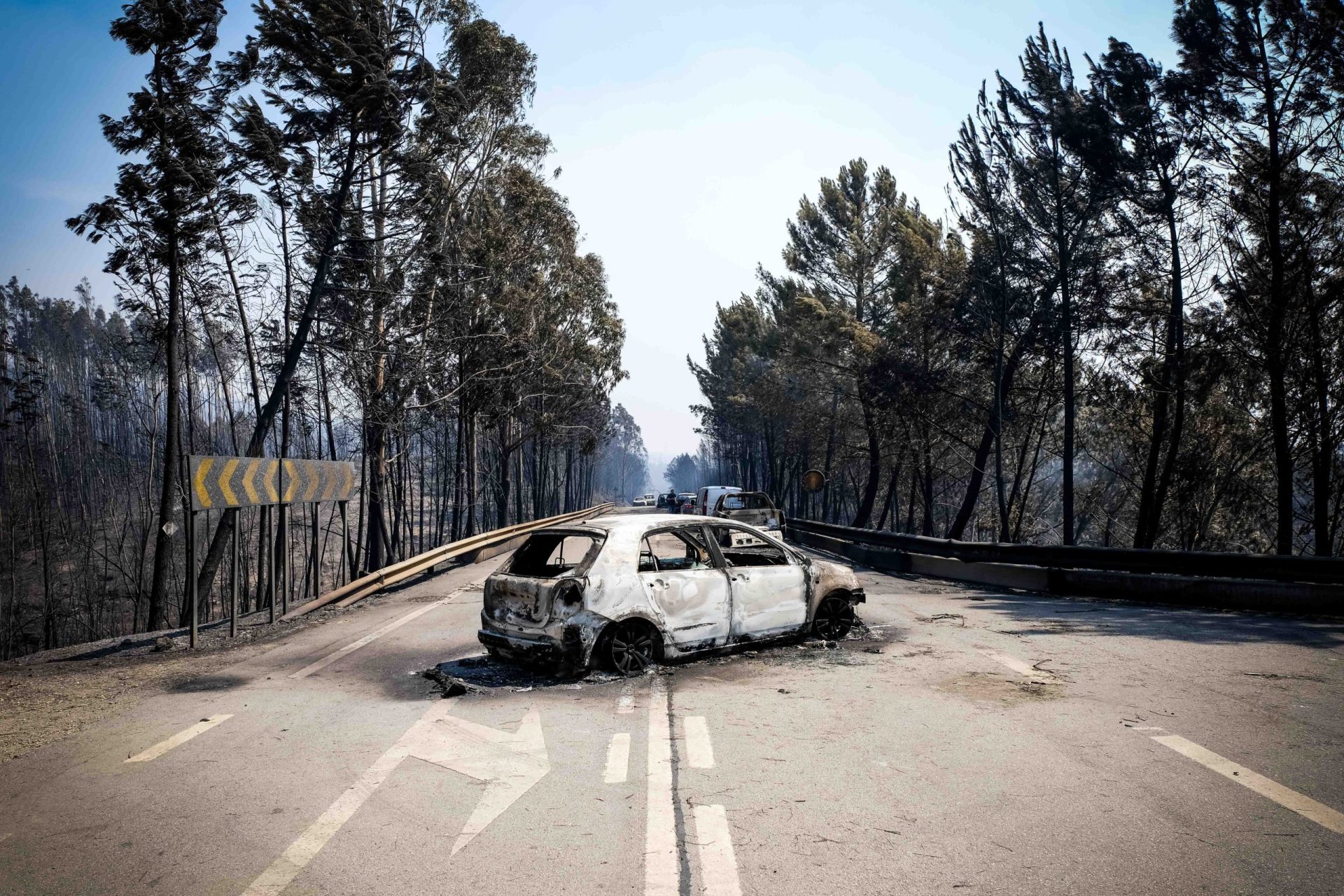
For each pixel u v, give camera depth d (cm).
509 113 3431
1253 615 1061
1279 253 2058
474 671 789
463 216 3447
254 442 2053
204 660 931
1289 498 2083
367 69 2153
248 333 2623
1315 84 1938
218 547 2038
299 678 803
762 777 473
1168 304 2336
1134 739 524
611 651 743
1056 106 2333
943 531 5800
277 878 357
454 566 2198
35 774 524
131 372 4069
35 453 5341
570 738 563
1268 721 558
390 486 3703
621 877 348
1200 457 2883
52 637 3691
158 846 397
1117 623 1010
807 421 4031
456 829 408
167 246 2139
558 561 848
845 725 575
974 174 2508
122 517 5209
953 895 325
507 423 4953
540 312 4212
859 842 379
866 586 1527
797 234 3759
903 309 3056
